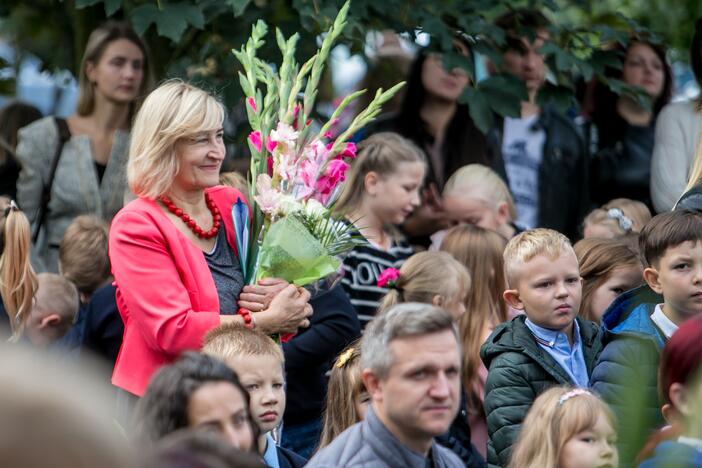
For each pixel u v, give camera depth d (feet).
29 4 34.78
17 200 28.71
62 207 28.66
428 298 22.54
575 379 20.12
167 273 18.88
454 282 22.68
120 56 28.84
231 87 29.17
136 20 27.48
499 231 29.14
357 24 27.22
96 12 32.45
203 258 19.43
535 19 30.94
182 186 19.58
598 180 34.01
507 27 31.19
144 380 18.85
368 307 25.45
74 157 28.71
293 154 20.06
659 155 31.71
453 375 14.20
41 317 24.03
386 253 26.07
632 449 10.31
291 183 19.98
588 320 22.75
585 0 33.01
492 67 33.50
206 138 19.35
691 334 14.70
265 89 29.04
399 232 28.50
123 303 19.39
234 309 19.63
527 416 17.21
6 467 6.16
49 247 28.71
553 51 29.96
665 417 14.99
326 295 23.73
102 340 22.72
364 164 26.23
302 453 23.47
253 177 20.30
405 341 14.03
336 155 20.85
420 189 29.99
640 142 33.73
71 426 6.30
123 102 29.01
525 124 33.76
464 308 22.89
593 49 31.37
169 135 19.08
